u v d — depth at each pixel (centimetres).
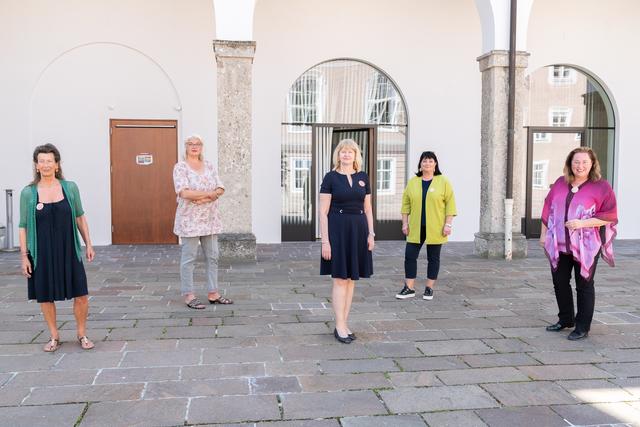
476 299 621
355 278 455
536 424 322
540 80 1138
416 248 622
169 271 765
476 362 419
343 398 352
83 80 996
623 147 1156
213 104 1028
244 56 799
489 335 488
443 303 601
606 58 1137
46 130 992
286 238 1090
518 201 895
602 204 476
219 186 575
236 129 809
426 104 1099
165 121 1021
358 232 460
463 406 344
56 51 982
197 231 562
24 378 377
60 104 993
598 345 464
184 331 488
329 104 1084
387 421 322
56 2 977
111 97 1004
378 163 1111
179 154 1027
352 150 463
